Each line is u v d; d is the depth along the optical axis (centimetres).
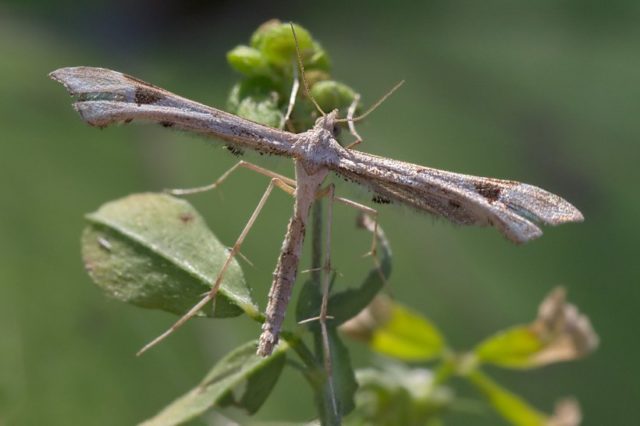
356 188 9
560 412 10
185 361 11
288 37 9
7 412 10
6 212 11
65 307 11
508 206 8
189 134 8
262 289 11
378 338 10
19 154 11
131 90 8
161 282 8
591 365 11
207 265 8
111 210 9
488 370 11
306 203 9
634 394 11
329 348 8
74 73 8
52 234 11
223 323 11
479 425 11
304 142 9
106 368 11
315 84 9
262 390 8
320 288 9
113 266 9
